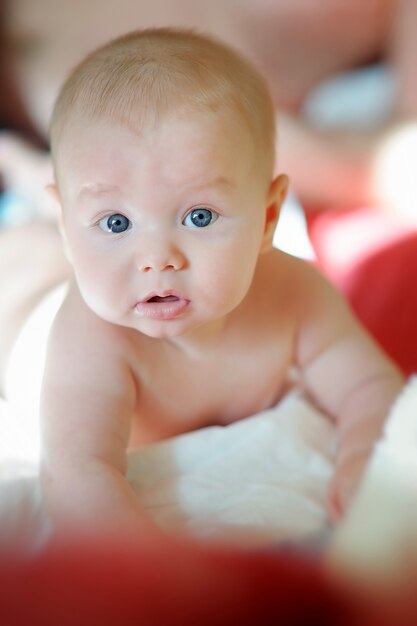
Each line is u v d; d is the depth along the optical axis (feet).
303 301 2.74
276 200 2.44
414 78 5.33
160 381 2.51
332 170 5.05
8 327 3.09
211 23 5.70
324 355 2.78
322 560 0.78
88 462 2.24
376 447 1.44
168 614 0.65
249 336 2.60
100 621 0.65
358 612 0.67
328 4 5.54
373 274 3.99
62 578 0.67
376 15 5.69
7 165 5.23
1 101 5.89
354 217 4.66
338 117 5.69
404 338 3.68
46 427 2.34
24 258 3.37
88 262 2.13
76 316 2.46
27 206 4.90
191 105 2.07
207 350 2.53
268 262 2.70
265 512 2.27
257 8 5.56
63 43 5.75
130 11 5.73
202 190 2.05
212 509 2.33
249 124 2.19
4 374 3.06
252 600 0.66
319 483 2.49
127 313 2.15
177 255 2.06
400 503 1.04
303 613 0.66
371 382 2.74
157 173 2.02
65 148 2.14
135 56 2.20
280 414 2.67
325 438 2.67
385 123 5.26
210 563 0.69
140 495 2.37
